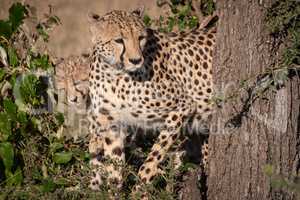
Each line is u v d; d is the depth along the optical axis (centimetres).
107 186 1130
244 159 1095
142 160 1323
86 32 2080
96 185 1193
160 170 1252
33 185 1134
